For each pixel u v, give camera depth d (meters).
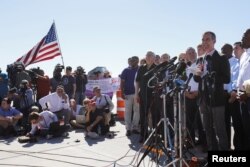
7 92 8.73
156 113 5.04
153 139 4.45
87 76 10.79
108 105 7.75
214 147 4.70
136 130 7.59
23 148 6.20
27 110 8.19
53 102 8.12
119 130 7.99
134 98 7.34
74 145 6.42
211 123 4.67
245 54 5.02
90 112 7.31
